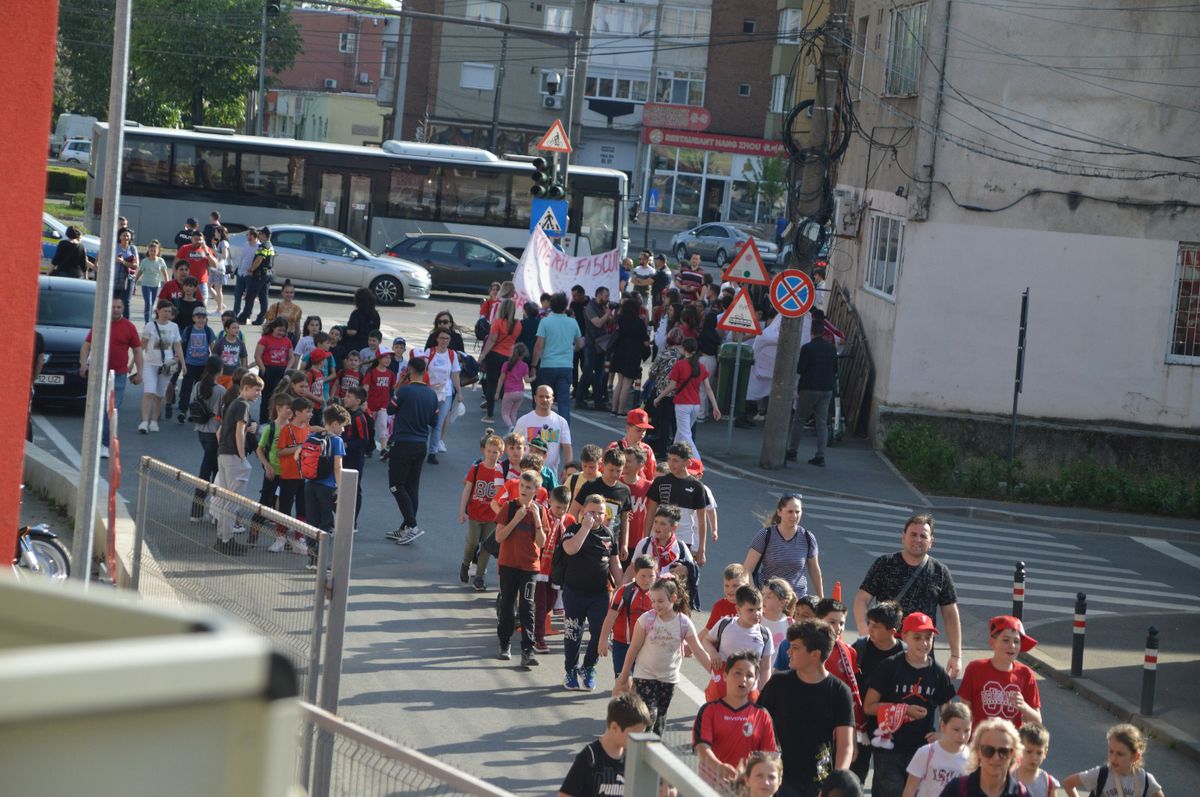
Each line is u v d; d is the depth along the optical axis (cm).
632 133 11194
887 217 4194
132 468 2752
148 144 6262
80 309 3272
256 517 1339
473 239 6059
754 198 11175
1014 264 3897
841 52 3353
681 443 1972
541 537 1861
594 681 1797
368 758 792
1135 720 1945
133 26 10938
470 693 1738
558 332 3425
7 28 1087
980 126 3866
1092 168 3853
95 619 218
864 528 3022
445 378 3133
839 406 3962
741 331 3472
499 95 9238
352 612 2027
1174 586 2853
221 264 4869
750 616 1459
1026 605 2567
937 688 1343
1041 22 3844
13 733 183
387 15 5478
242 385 2294
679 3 11088
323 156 6369
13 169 1105
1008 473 3619
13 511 1134
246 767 196
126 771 190
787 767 1242
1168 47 3806
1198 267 3853
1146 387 3891
